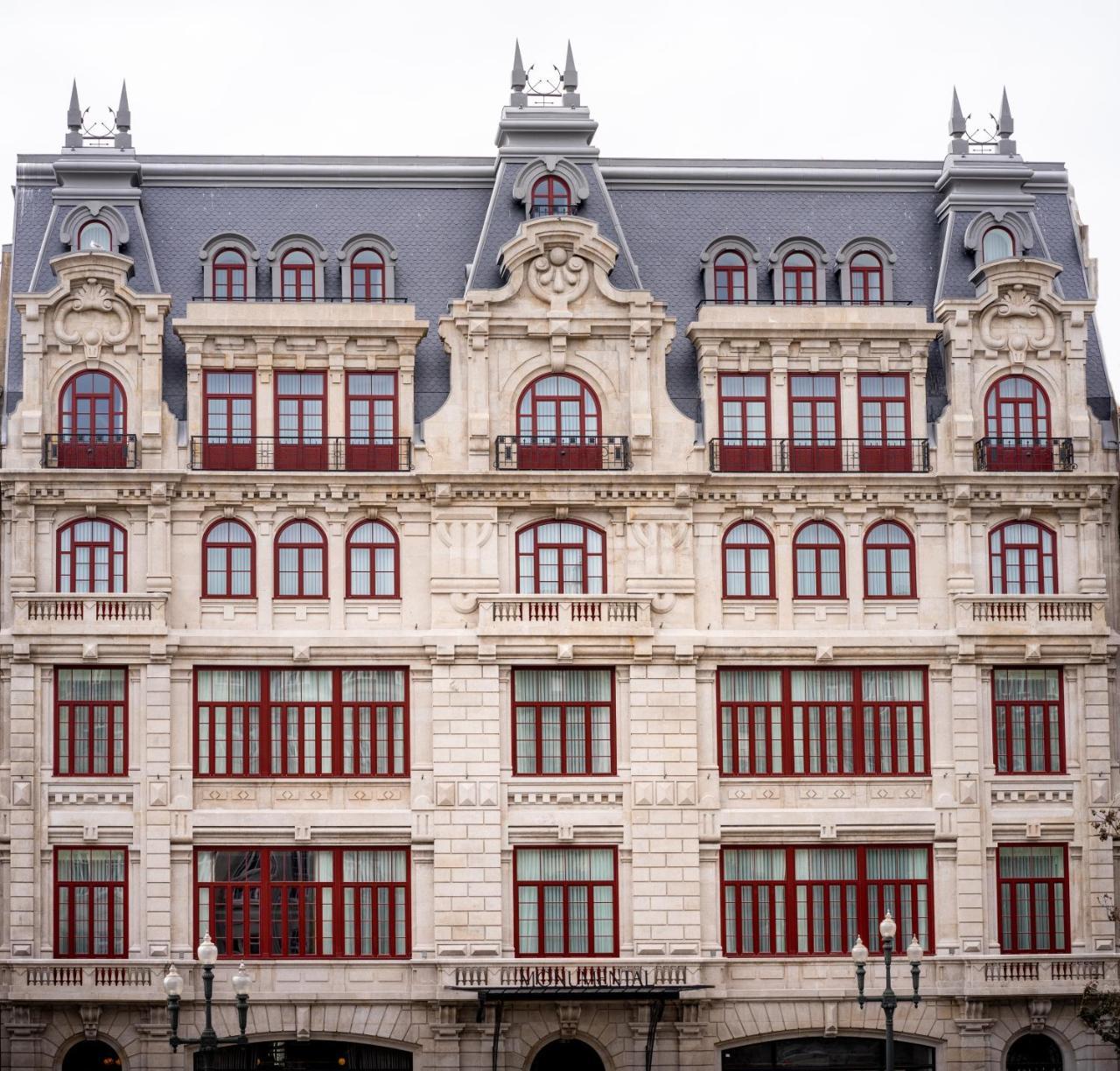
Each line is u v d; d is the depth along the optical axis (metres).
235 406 62.69
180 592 61.72
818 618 63.16
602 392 63.34
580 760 62.12
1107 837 61.84
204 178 67.12
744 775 62.53
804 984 61.69
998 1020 62.12
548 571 62.88
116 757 61.09
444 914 60.84
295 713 61.91
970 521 63.66
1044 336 64.88
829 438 63.91
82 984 59.72
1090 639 63.28
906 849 62.69
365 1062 61.16
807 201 68.62
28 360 61.94
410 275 65.94
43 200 66.50
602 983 60.56
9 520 61.59
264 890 61.09
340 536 62.34
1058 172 70.00
